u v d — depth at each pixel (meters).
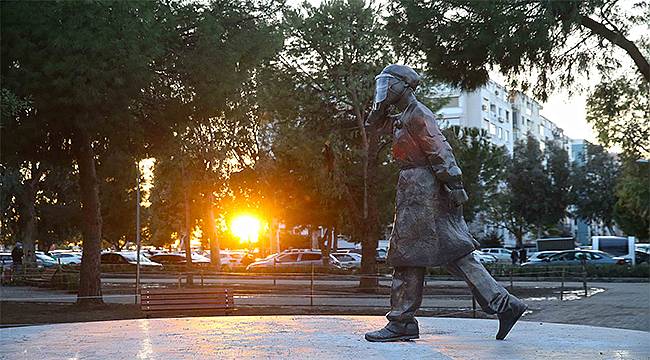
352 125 31.84
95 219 21.23
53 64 17.00
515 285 31.23
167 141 20.64
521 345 8.25
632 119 37.19
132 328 10.45
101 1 16.84
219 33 19.50
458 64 20.30
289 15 29.45
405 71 8.84
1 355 7.79
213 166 37.47
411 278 8.52
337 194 32.59
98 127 18.06
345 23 29.33
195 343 8.38
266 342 8.37
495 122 89.62
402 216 8.55
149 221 57.19
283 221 47.44
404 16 20.39
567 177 63.50
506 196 62.62
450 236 8.47
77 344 8.62
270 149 37.94
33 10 17.08
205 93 19.47
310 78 30.50
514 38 18.58
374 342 8.34
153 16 17.88
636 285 31.69
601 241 47.94
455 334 9.35
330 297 24.88
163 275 38.91
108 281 34.59
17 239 47.28
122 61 17.17
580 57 20.12
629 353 7.68
